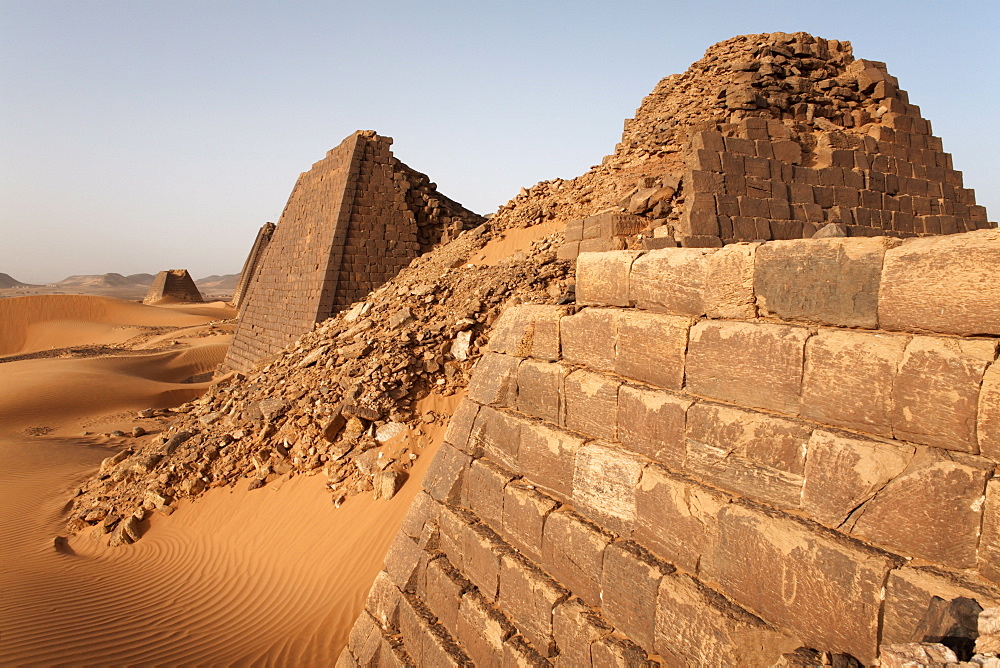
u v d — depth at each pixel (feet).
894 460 9.56
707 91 54.75
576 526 14.40
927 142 52.39
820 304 11.73
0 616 27.73
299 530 35.19
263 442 43.55
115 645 26.84
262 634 28.22
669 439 13.30
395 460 36.35
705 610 10.93
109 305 226.99
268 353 93.25
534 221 67.31
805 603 9.85
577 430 16.15
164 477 43.73
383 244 83.82
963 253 9.63
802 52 53.98
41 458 63.41
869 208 46.78
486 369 20.62
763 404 11.92
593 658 12.66
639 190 47.80
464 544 17.80
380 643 18.97
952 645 7.82
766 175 43.50
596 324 16.52
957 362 9.21
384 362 43.32
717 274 13.65
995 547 8.29
